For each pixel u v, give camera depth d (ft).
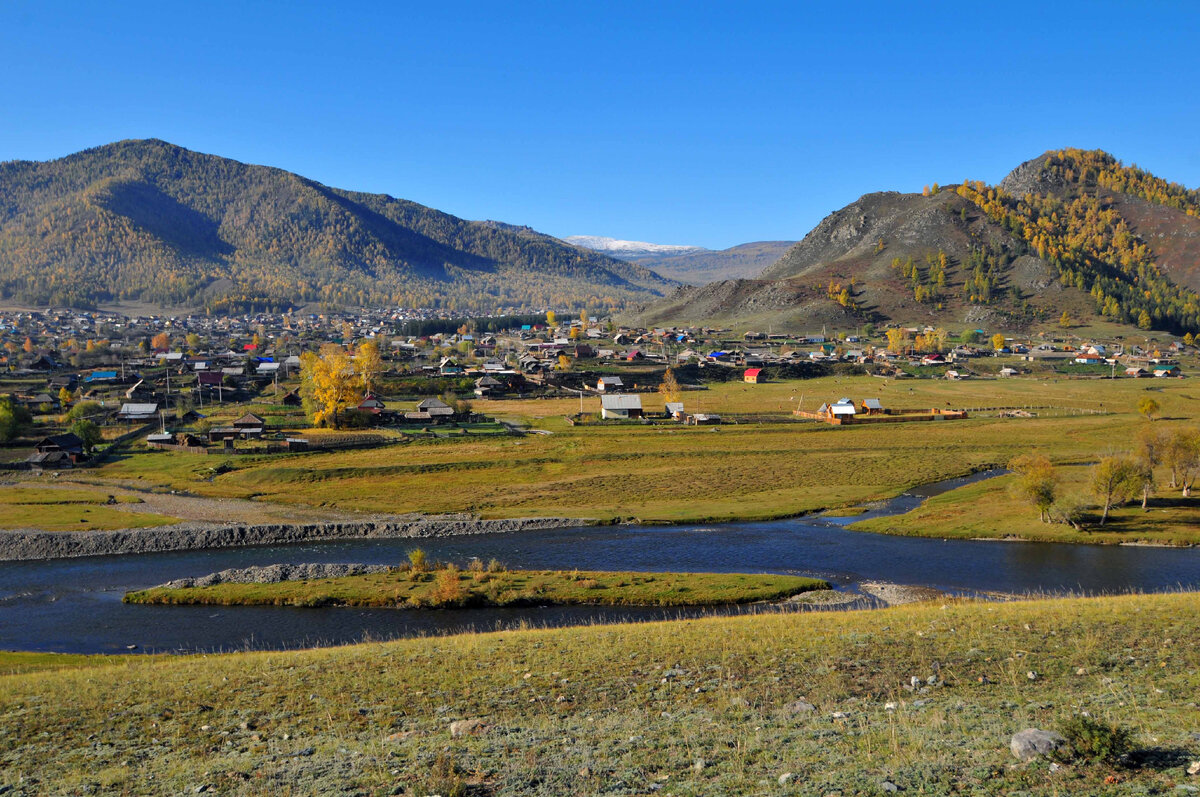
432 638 144.46
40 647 172.96
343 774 68.54
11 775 77.56
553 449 453.58
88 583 231.09
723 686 94.22
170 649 169.99
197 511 318.24
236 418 543.80
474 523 297.53
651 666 107.76
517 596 202.49
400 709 93.66
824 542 268.41
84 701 104.94
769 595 203.72
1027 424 534.37
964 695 85.46
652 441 482.69
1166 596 141.90
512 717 87.35
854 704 83.76
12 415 467.52
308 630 182.19
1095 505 293.23
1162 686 84.02
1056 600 146.61
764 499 339.57
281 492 357.00
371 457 430.20
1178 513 275.39
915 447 450.30
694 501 340.39
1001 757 61.41
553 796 60.23
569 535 287.48
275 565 237.86
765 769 63.46
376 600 203.82
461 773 66.49
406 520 309.01
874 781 58.08
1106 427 506.89
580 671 107.04
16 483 368.48
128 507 321.93
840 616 140.56
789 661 105.70
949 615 131.23
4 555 261.44
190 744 84.94
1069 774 56.90
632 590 207.92
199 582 223.51
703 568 239.50
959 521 285.43
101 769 77.92
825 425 546.67
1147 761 58.49
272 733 86.94
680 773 63.82
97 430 440.45
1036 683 89.10
